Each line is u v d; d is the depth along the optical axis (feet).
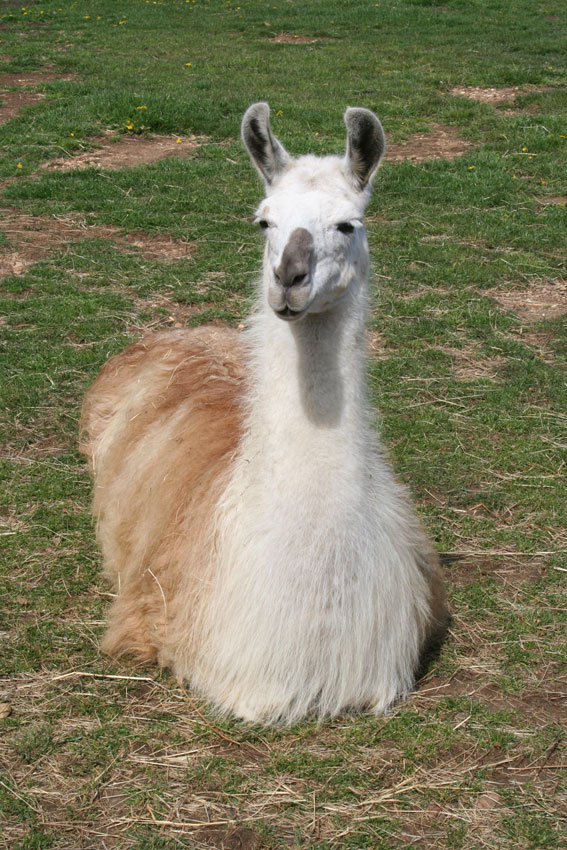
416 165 56.08
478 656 19.16
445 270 40.68
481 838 14.62
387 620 16.79
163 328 34.94
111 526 21.13
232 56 93.30
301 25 112.06
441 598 19.83
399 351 33.76
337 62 89.40
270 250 15.57
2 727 16.81
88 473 25.85
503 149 59.82
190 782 15.67
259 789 15.53
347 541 15.71
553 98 71.97
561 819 14.97
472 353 33.73
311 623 15.87
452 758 16.28
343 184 15.94
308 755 16.22
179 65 87.66
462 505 24.91
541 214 48.37
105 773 15.83
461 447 27.55
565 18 116.06
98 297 37.22
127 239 44.52
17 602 20.56
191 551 17.75
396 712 17.33
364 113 15.75
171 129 63.31
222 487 17.75
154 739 16.63
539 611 20.47
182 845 14.44
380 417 28.58
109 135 62.03
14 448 27.12
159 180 52.37
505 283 40.14
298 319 14.56
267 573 15.89
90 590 21.16
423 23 113.39
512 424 28.76
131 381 24.06
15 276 39.40
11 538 22.86
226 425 19.57
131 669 18.52
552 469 26.50
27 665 18.47
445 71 83.97
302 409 15.39
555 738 16.75
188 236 44.52
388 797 15.39
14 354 32.48
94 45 99.55
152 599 18.45
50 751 16.26
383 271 40.81
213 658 17.08
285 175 16.31
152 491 19.67
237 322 35.09
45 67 86.74
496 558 22.63
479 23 112.27
